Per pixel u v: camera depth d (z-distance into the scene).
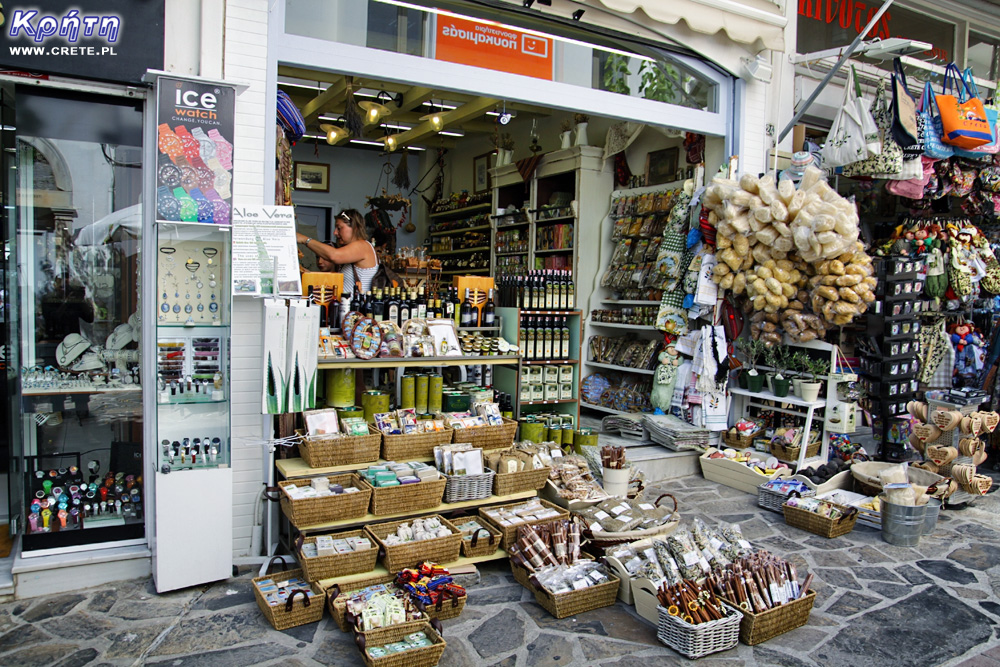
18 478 3.48
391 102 7.75
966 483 5.13
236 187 3.75
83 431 3.61
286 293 3.71
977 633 3.27
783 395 5.66
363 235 5.52
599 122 7.71
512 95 4.66
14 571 3.31
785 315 5.62
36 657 2.85
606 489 4.69
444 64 4.36
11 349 3.47
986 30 8.02
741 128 5.77
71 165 3.54
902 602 3.58
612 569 3.57
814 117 6.68
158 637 3.03
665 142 6.89
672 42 5.26
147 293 3.60
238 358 3.80
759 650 3.08
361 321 4.34
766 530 4.58
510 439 4.51
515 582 3.71
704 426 5.89
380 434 4.06
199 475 3.44
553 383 5.80
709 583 3.23
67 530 3.52
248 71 3.75
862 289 5.25
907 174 5.77
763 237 5.37
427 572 3.39
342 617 3.07
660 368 6.20
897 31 7.36
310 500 3.49
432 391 4.72
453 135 9.96
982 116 5.92
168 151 3.36
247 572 3.72
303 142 10.58
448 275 10.13
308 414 3.94
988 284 6.72
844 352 6.91
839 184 7.32
